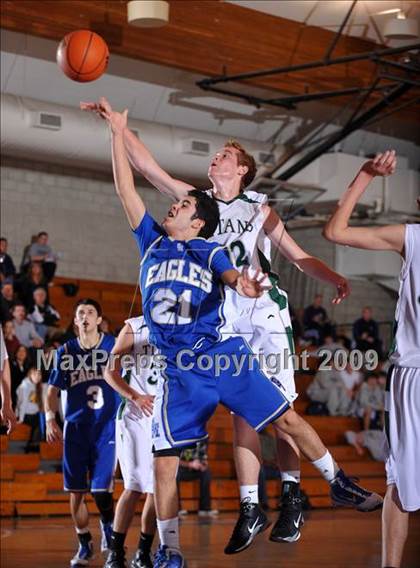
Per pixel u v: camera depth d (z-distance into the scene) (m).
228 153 5.59
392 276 21.66
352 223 18.50
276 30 15.41
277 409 5.05
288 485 5.43
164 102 17.22
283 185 17.50
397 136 19.02
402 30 13.55
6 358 6.33
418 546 8.75
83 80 6.26
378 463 15.84
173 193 5.67
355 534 10.31
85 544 7.67
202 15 14.86
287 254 5.57
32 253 17.03
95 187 19.38
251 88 16.91
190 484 13.70
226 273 4.91
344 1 14.78
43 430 11.00
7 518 12.60
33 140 15.62
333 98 16.28
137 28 14.38
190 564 7.64
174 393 5.01
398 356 4.59
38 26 13.70
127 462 6.92
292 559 7.98
